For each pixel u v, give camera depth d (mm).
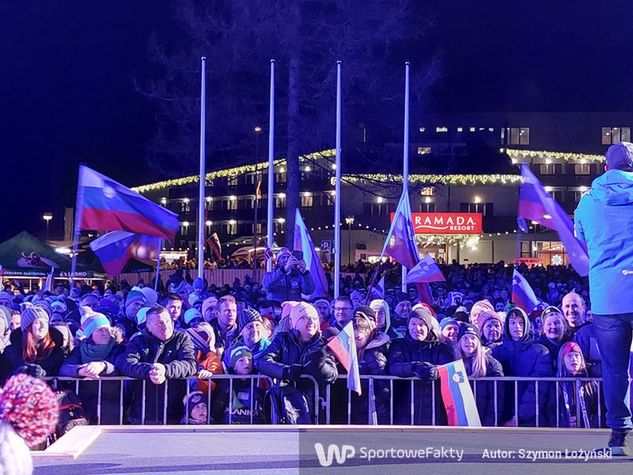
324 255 48312
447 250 68062
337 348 7906
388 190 33281
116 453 5352
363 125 33156
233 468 4887
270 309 13203
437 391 8469
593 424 8828
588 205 5230
